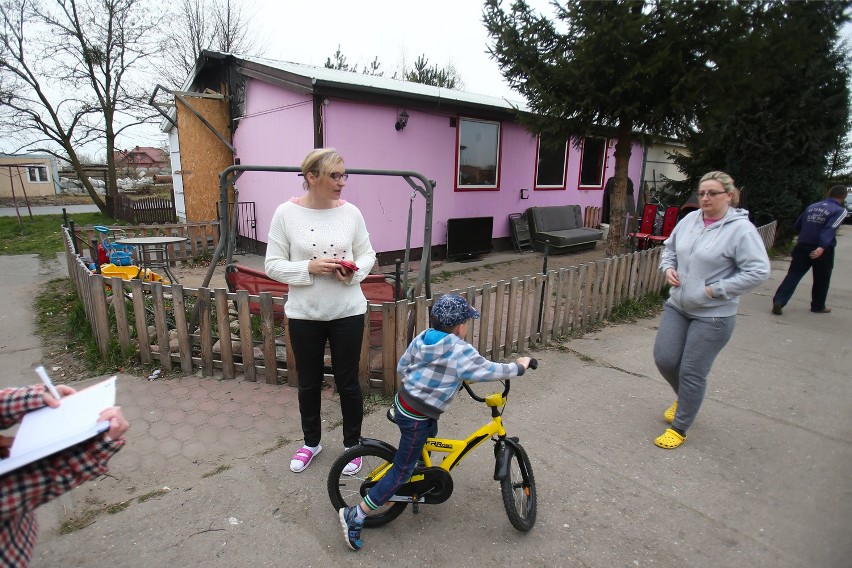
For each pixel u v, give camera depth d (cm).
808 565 243
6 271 850
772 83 718
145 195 2836
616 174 913
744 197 1110
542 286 520
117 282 427
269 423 358
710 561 245
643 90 705
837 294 802
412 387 231
